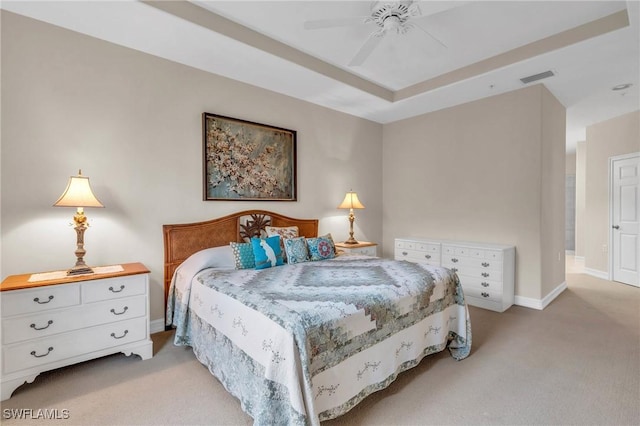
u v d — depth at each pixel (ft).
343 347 5.87
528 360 8.21
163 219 10.18
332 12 8.61
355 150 16.35
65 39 8.46
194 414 6.11
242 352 6.14
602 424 5.79
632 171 15.87
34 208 8.09
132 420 5.94
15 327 6.66
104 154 9.10
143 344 8.27
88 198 7.79
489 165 13.69
